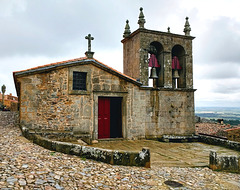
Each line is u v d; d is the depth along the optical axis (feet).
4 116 49.96
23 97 31.73
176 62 46.29
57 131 32.19
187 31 46.52
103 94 37.27
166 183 17.04
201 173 21.52
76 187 13.29
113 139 37.47
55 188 12.36
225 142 36.73
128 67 46.68
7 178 12.29
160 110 41.68
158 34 43.14
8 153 17.85
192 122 44.27
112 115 43.83
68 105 34.55
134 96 39.70
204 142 41.60
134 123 39.40
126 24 47.75
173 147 35.04
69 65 34.47
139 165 20.88
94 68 36.83
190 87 45.16
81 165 18.06
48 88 33.27
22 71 31.58
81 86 36.37
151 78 43.98
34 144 22.93
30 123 31.91
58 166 16.58
